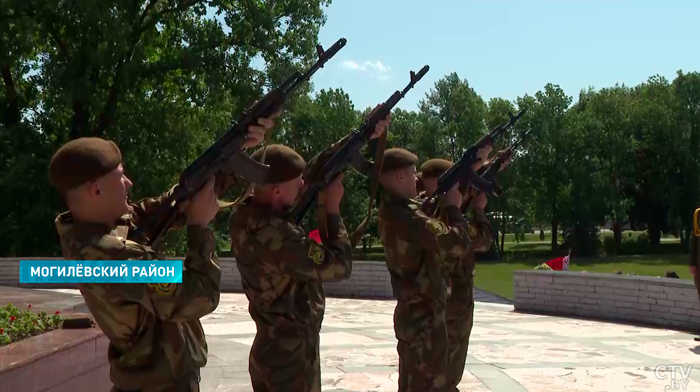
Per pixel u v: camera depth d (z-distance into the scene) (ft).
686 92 181.16
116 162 10.30
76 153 10.00
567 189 173.17
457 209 18.54
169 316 10.20
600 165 178.81
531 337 34.50
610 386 24.22
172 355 10.71
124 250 9.98
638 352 30.48
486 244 20.24
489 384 24.48
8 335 18.13
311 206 14.42
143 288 10.01
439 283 17.72
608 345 32.24
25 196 81.61
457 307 19.67
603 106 180.24
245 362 28.22
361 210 138.72
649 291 38.63
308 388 14.06
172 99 87.92
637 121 181.57
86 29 72.38
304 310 14.29
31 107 89.15
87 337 18.81
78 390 18.25
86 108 78.18
